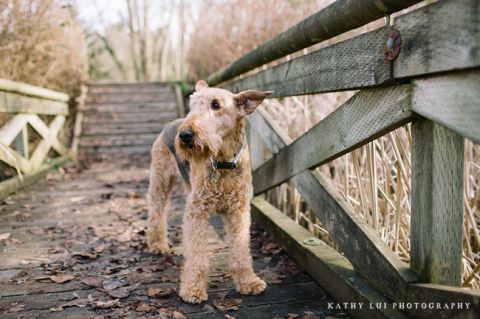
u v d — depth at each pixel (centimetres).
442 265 164
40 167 601
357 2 173
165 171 317
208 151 232
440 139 157
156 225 313
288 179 296
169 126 323
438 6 138
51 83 764
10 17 564
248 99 246
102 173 628
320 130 240
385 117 178
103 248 317
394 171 288
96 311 223
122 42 1969
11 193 490
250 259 253
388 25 167
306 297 239
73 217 404
